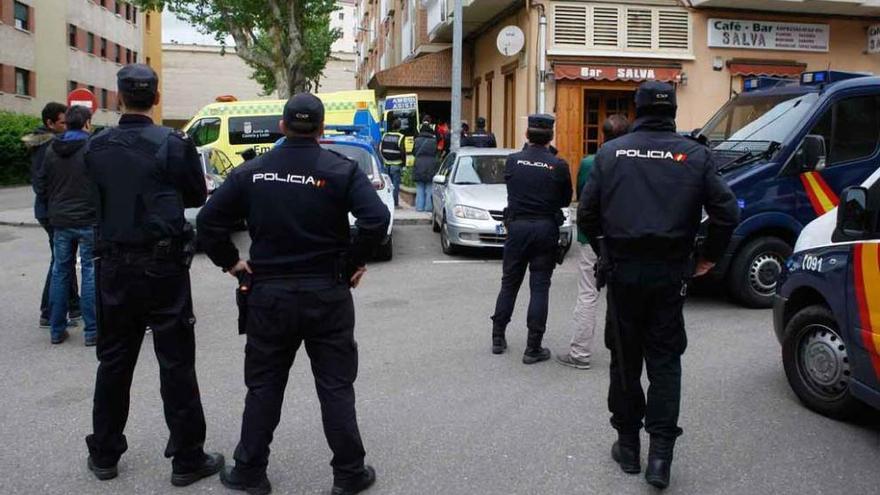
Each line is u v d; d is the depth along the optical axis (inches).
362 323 307.4
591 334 247.6
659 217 157.3
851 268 189.3
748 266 325.1
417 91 962.7
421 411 209.2
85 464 176.9
